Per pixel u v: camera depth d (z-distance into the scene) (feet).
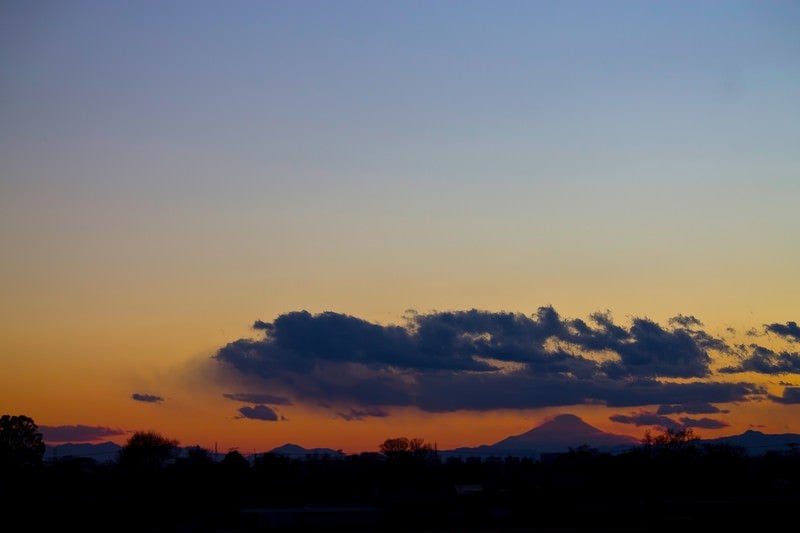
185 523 355.77
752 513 359.46
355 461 623.36
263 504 452.76
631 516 364.38
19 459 538.88
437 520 367.25
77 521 350.02
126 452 571.69
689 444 566.77
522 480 549.54
